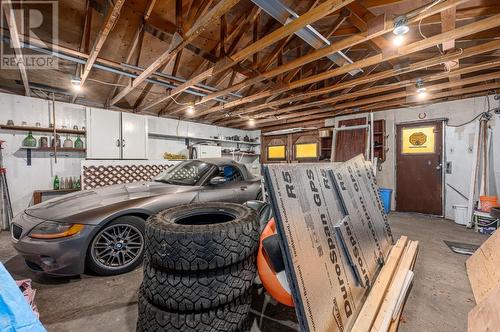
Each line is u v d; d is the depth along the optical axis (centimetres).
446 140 484
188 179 303
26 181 418
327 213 166
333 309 129
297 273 115
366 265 184
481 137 427
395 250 241
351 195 216
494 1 222
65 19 262
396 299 155
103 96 490
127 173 496
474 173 419
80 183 450
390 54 271
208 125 728
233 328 130
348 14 237
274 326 152
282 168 141
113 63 296
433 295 187
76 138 468
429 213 504
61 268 187
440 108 493
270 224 178
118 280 206
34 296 166
